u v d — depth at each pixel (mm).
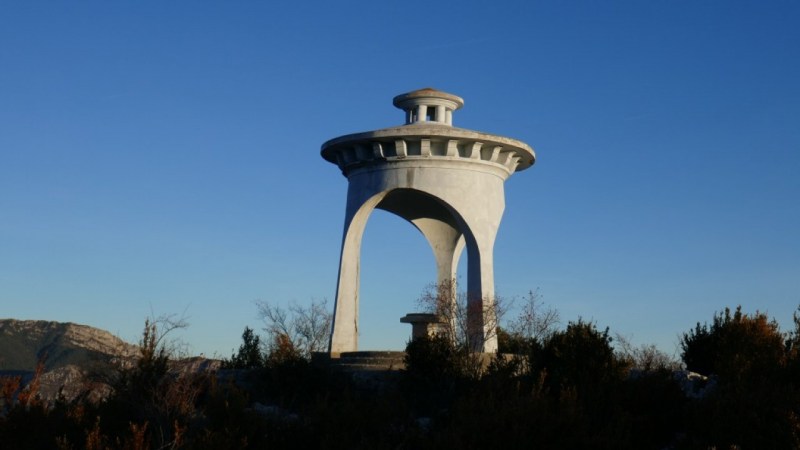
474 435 21719
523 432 21656
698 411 23859
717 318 31328
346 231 34125
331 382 29391
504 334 36594
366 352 32281
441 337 29750
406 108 34875
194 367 28656
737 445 22219
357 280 34125
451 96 34625
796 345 29656
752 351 28812
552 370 26984
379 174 33688
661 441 24141
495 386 25812
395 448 22531
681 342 31953
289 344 32656
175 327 28609
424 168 33281
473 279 33156
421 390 28172
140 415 24625
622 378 27031
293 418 24766
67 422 23984
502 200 34719
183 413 24438
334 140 34250
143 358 26547
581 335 27562
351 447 22422
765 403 23109
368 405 24672
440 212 37906
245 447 22266
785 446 21938
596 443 22016
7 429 23344
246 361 38594
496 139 33312
